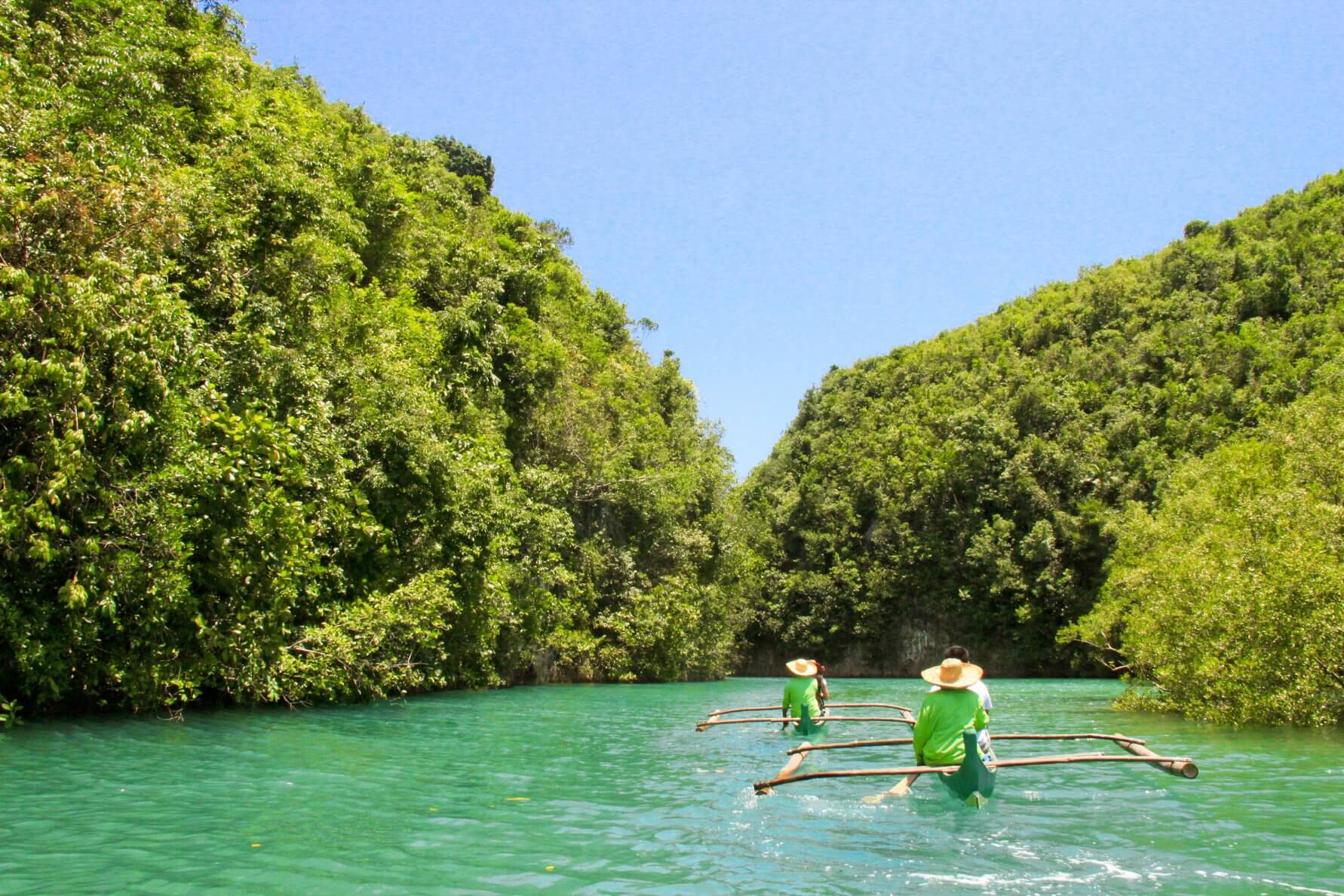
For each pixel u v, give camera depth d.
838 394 74.19
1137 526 25.41
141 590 9.86
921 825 6.07
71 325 9.17
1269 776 8.34
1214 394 50.31
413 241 27.66
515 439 27.61
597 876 4.65
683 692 23.62
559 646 26.09
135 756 8.09
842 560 57.09
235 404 13.05
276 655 12.59
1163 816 6.45
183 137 14.94
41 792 6.40
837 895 4.39
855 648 54.59
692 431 40.34
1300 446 16.72
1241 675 13.12
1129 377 57.53
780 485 69.38
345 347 17.91
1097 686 32.66
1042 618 47.94
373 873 4.58
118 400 9.62
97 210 9.85
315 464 13.95
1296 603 12.34
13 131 9.67
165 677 10.49
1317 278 56.09
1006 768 9.20
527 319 29.31
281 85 29.14
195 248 13.38
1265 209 70.62
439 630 16.69
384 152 33.12
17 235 9.10
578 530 29.41
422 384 20.16
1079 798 7.22
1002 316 76.44
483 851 5.14
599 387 34.16
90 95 12.09
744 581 37.91
